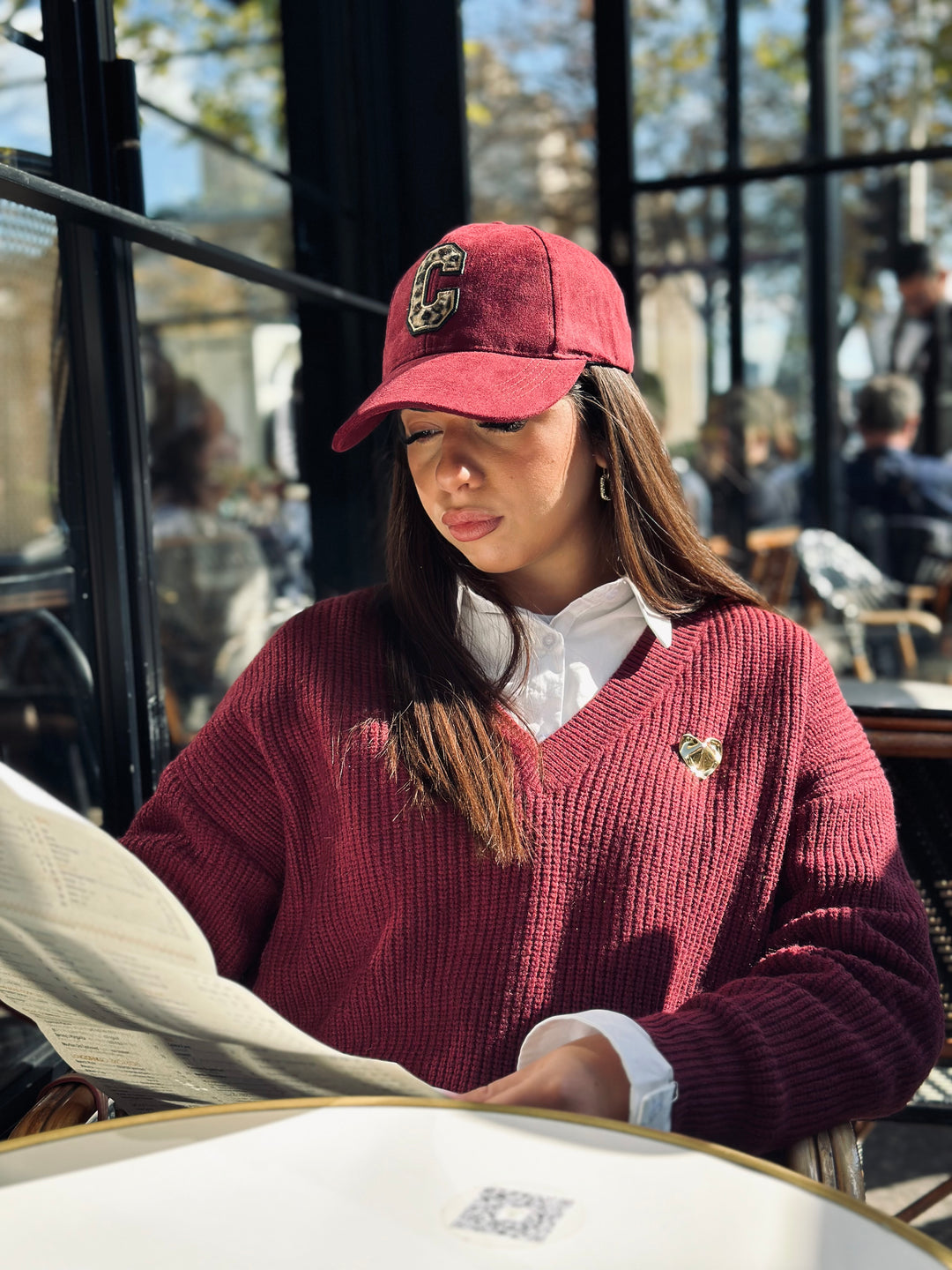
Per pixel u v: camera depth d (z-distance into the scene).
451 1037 1.08
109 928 0.79
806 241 5.31
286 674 1.20
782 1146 0.95
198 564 3.89
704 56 4.91
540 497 1.13
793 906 1.12
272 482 4.93
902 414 4.95
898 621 4.10
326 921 1.17
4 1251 0.64
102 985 0.86
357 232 2.05
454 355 1.11
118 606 1.46
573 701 1.18
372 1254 0.63
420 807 1.10
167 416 5.00
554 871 1.08
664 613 1.20
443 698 1.13
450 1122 0.77
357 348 2.09
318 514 2.21
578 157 8.08
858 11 6.02
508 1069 1.07
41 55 1.33
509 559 1.14
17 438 1.59
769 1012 0.97
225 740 1.21
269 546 4.44
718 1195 0.69
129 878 0.73
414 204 2.04
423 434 1.13
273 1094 0.95
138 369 1.48
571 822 1.10
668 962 1.09
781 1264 0.62
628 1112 0.88
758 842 1.14
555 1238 0.64
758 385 5.17
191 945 0.75
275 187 3.47
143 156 1.46
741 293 5.03
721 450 5.13
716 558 1.26
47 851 0.76
